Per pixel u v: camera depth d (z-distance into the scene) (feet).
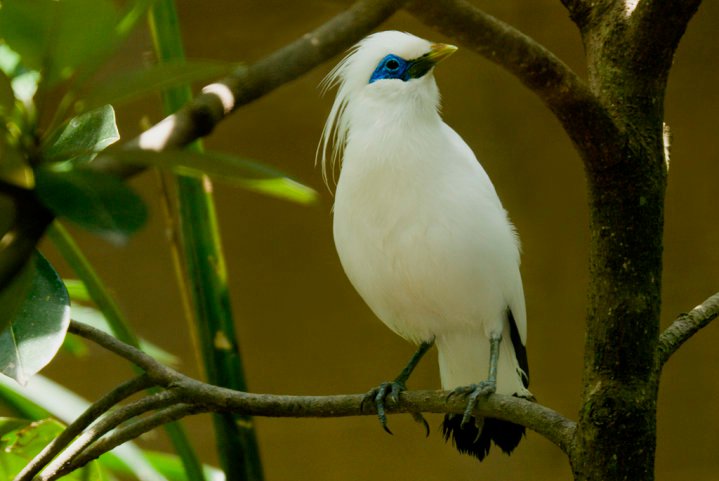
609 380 17.57
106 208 8.30
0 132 9.11
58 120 9.44
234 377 25.11
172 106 23.80
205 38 58.34
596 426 17.61
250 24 57.93
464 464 57.00
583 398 18.01
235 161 8.56
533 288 58.13
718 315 20.31
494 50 13.83
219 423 25.62
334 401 20.70
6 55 13.66
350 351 59.16
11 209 8.34
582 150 16.72
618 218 17.17
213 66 9.00
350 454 57.62
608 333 17.47
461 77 59.11
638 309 17.34
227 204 60.23
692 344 57.00
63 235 22.90
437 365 58.44
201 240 25.03
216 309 25.07
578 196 58.34
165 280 59.52
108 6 8.72
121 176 8.50
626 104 17.34
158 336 59.21
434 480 57.06
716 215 56.75
